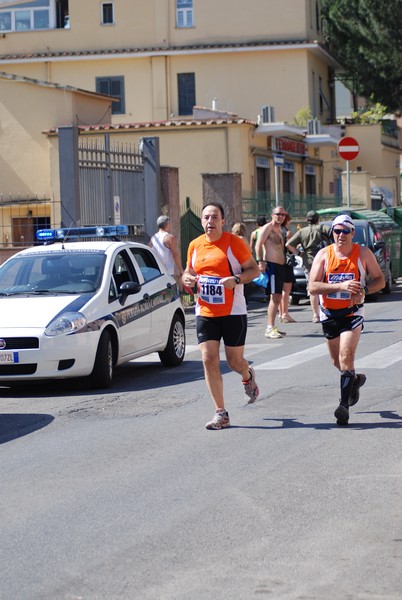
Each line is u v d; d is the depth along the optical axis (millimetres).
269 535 6988
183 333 16234
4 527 7391
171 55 50875
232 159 38312
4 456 9836
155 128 38406
